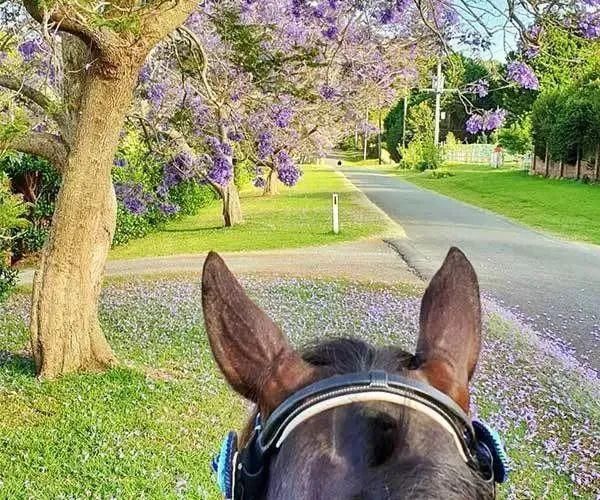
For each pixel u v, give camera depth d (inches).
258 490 61.9
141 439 290.0
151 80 475.8
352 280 603.5
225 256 745.6
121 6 278.2
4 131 237.8
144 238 893.2
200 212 1212.5
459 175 2074.3
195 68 460.4
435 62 740.0
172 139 533.3
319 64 495.2
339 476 53.0
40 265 350.6
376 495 48.8
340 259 712.4
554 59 447.2
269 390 66.7
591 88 1563.7
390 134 3346.5
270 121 585.3
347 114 825.5
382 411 58.3
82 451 276.8
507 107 2204.7
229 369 70.1
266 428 62.7
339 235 864.3
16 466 263.1
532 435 294.8
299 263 690.8
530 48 432.8
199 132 553.9
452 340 72.9
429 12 496.7
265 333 71.6
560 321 482.6
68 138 339.9
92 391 333.7
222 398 337.1
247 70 488.7
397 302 527.5
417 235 865.5
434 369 68.9
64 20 274.1
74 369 354.9
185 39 448.8
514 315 483.2
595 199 1266.0
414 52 617.6
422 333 74.7
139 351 404.5
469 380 71.8
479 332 75.0
